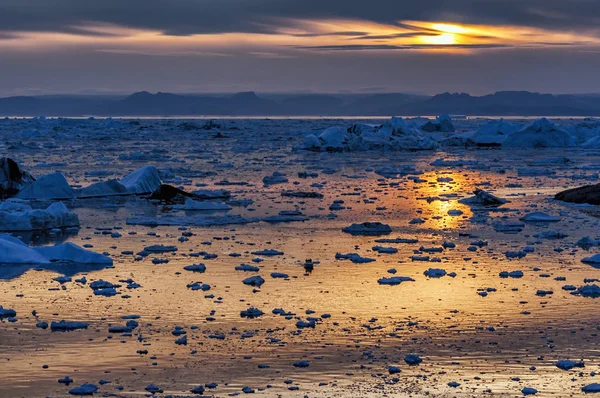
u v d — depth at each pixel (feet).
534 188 222.89
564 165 305.73
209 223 155.74
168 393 69.56
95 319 90.89
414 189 219.82
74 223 153.28
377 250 129.59
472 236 143.02
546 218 161.07
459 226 153.99
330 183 236.43
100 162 317.83
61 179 197.06
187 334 85.61
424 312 94.07
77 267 115.96
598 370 75.82
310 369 75.66
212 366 76.33
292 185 230.27
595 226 154.30
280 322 89.92
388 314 93.20
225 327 88.07
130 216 166.71
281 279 109.29
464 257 124.57
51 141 489.26
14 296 100.07
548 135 419.33
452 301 98.84
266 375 73.97
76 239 138.82
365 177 255.70
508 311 94.58
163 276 110.63
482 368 76.23
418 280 109.19
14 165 201.16
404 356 79.36
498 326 88.99
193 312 93.50
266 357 78.84
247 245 133.59
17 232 145.38
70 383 72.23
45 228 149.18
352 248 131.44
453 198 198.39
